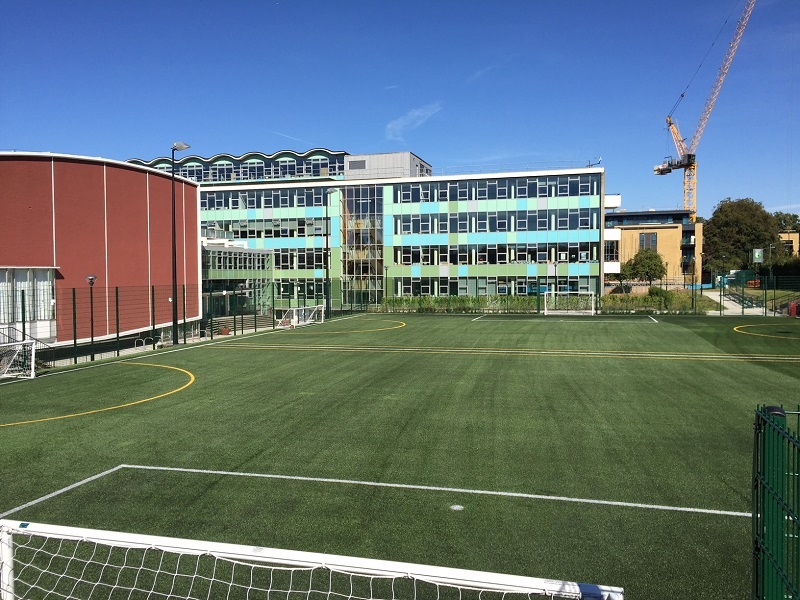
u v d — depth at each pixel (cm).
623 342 2678
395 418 1252
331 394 1517
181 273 3184
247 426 1193
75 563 619
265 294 5209
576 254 5356
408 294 5741
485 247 5553
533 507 760
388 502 780
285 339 2950
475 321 4034
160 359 2223
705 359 2122
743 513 738
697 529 692
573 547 647
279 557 393
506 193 5503
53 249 2388
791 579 346
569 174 5359
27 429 1184
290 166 6788
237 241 6025
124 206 2742
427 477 880
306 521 719
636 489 823
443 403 1398
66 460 976
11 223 2250
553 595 353
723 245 8644
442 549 643
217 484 853
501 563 610
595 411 1305
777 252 8431
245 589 567
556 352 2342
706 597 549
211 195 6181
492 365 2002
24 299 2125
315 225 5959
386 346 2598
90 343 2506
